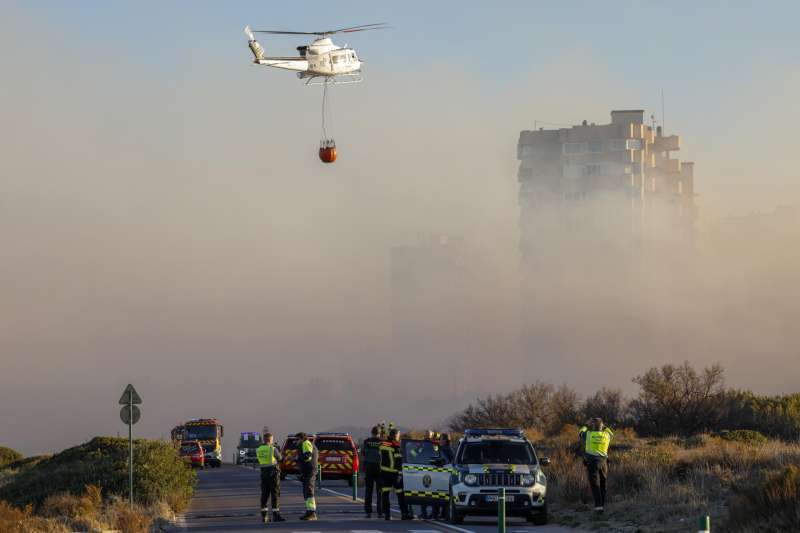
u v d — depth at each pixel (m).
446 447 51.12
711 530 37.22
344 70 94.69
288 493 71.94
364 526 44.91
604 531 41.97
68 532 45.69
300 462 49.47
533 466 46.09
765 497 35.91
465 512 45.53
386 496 49.66
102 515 52.41
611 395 115.31
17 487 72.25
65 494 62.19
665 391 104.06
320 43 94.06
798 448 62.12
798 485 35.53
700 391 104.19
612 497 51.75
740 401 104.00
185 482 64.38
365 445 51.41
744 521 35.72
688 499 46.50
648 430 104.12
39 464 96.38
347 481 88.31
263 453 49.00
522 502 44.81
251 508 58.62
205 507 60.56
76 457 89.56
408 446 50.75
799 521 32.94
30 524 45.97
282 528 44.38
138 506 55.12
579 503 52.28
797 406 103.00
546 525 45.41
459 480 45.72
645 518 43.97
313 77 95.69
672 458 60.28
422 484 49.66
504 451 47.19
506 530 42.84
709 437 84.00
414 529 43.25
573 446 70.38
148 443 70.88
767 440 84.62
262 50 94.38
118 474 64.19
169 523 49.81
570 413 118.44
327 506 59.19
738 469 53.59
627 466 56.47
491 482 45.03
